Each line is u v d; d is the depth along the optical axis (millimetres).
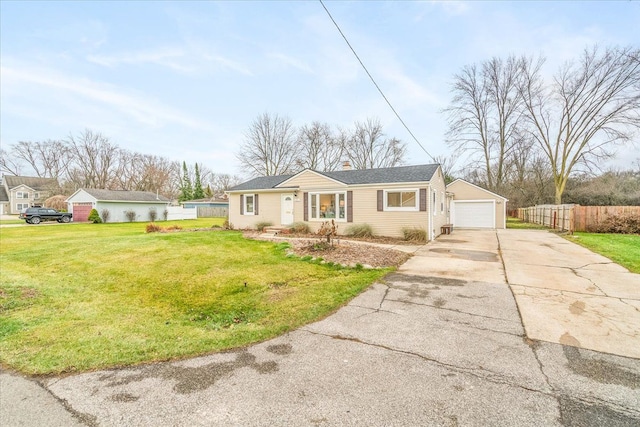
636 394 2598
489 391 2648
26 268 8219
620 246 10688
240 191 17734
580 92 22484
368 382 2801
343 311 4719
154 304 5406
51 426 2258
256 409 2430
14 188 48344
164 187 53812
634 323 4145
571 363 3121
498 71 25391
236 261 8391
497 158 27516
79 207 30344
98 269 7824
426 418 2305
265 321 4445
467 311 4648
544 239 13297
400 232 13359
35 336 3984
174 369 3088
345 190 14531
